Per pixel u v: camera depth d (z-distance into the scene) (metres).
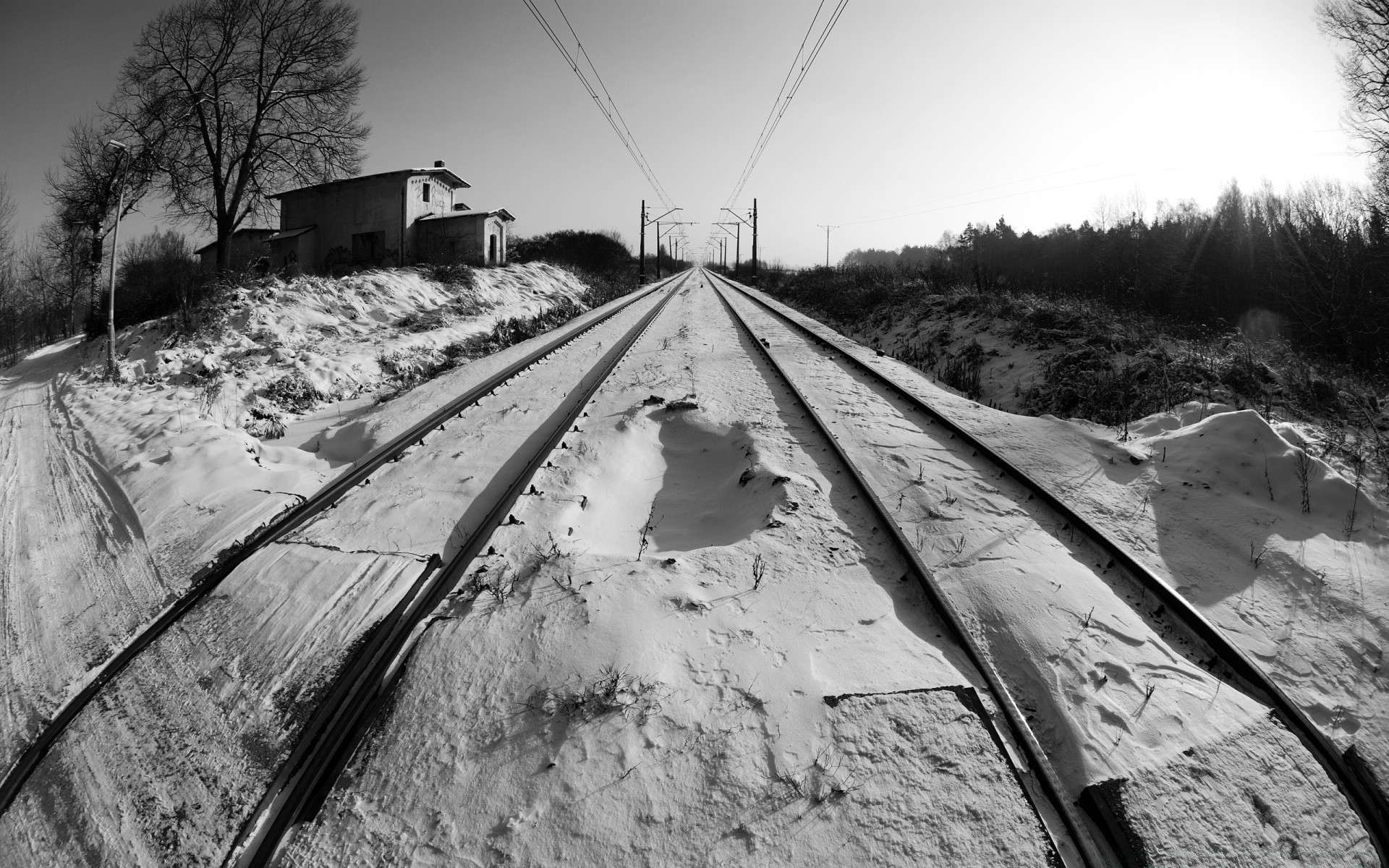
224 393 11.46
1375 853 2.60
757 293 36.22
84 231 26.23
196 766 3.20
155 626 4.31
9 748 3.54
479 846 2.56
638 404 8.81
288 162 26.52
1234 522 4.99
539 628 3.73
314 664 3.74
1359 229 15.38
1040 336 12.61
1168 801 2.65
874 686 3.23
